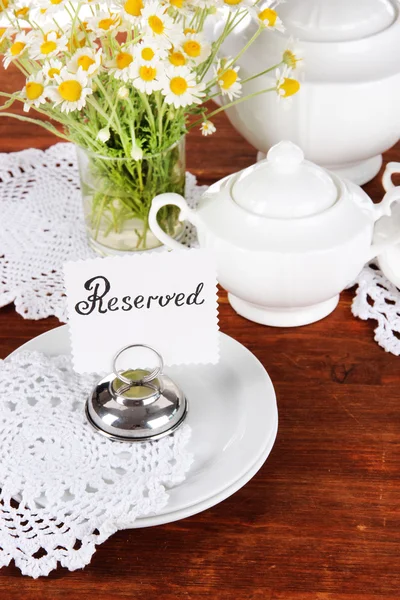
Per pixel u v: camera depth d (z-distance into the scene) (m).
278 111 0.88
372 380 0.75
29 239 0.94
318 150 0.91
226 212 0.75
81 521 0.57
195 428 0.67
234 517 0.62
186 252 0.62
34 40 0.71
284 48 0.87
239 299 0.82
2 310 0.84
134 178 0.82
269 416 0.65
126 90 0.70
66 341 0.74
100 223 0.87
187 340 0.66
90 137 0.81
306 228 0.72
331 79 0.85
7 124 1.16
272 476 0.65
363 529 0.61
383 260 0.81
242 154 1.07
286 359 0.78
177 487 0.59
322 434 0.69
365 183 1.00
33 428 0.64
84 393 0.68
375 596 0.56
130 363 0.67
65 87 0.67
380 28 0.88
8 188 1.04
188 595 0.56
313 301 0.77
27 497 0.59
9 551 0.56
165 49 0.69
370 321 0.82
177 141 0.83
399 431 0.70
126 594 0.57
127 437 0.64
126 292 0.63
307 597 0.56
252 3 0.75
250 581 0.57
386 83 0.85
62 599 0.56
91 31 0.74
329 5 0.87
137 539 0.60
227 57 0.89
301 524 0.61
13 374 0.68
